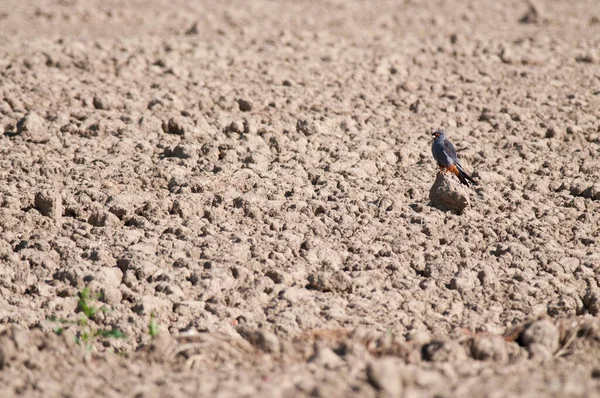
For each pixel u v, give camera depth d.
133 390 22.36
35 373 23.27
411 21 78.69
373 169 42.62
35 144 43.28
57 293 29.73
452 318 29.50
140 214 36.44
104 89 51.09
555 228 36.56
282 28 72.25
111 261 31.75
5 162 40.47
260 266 32.06
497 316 29.80
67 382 22.77
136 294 29.50
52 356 24.05
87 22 74.44
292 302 29.78
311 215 37.00
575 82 57.41
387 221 36.53
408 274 32.47
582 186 40.91
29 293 29.83
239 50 61.12
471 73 58.75
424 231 35.69
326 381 22.06
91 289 29.38
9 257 31.55
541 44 67.44
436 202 38.22
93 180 39.16
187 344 25.11
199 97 50.25
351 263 32.72
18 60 54.66
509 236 35.75
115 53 58.16
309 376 22.91
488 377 22.95
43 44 59.78
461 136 47.69
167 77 54.00
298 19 76.62
